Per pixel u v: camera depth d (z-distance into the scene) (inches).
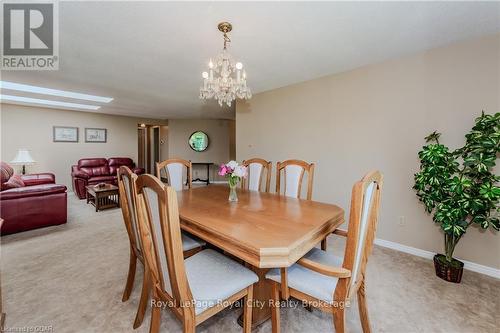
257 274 57.5
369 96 110.7
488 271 83.4
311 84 132.0
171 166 112.0
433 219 86.5
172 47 92.5
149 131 360.5
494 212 79.2
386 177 106.8
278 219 59.3
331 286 47.9
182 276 39.1
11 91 156.1
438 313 63.6
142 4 65.2
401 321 60.7
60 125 225.6
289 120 143.6
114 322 59.8
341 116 120.6
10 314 62.2
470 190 75.4
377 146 109.0
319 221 57.8
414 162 99.2
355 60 104.8
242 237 47.6
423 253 97.7
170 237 37.4
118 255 97.9
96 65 111.6
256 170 110.4
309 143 134.4
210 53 98.0
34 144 211.9
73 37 84.4
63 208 135.4
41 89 154.3
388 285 76.8
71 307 65.4
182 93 165.3
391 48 93.0
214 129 313.1
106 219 146.5
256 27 76.9
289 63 108.2
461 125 88.2
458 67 88.3
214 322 59.7
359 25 75.8
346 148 119.3
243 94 88.2
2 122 196.5
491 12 68.6
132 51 96.0
